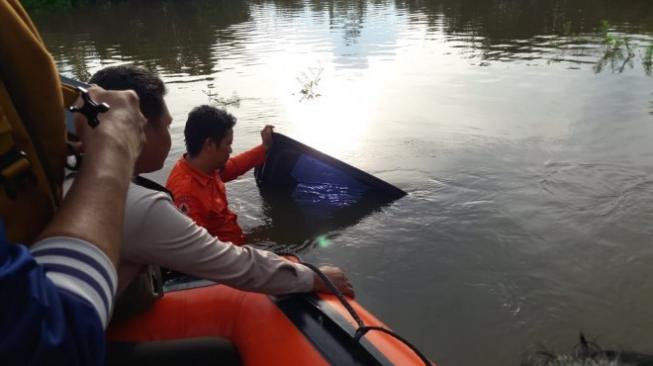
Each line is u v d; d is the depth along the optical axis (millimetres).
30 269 647
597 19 10211
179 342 1627
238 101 6098
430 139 4828
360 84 6680
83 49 9750
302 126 5250
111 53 9258
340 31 10586
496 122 5172
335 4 15094
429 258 3092
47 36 11586
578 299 2688
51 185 894
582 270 2914
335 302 1821
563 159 4285
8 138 767
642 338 2414
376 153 4566
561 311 2609
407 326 2543
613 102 5582
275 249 3279
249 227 3553
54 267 713
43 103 850
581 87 6145
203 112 3033
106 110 935
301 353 1590
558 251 3092
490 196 3762
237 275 1631
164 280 2482
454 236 3299
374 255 3150
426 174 4148
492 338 2455
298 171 4043
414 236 3326
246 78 7145
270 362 1593
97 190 810
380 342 1624
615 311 2596
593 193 3727
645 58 7137
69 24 13539
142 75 1645
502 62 7457
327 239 3361
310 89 6512
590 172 4039
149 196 1490
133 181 1665
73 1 17531
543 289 2771
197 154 3049
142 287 1765
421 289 2824
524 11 11625
